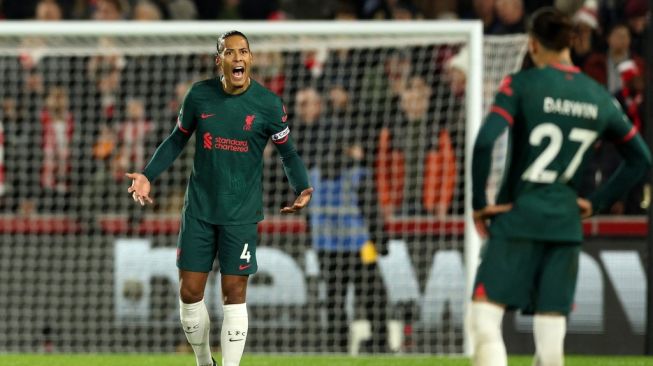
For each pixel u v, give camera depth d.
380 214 34.19
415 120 35.06
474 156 16.38
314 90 36.09
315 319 33.91
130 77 38.34
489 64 34.38
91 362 28.61
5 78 38.56
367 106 35.69
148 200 19.89
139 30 32.56
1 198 36.88
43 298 35.75
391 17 44.00
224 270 20.39
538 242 16.64
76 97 38.62
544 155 16.52
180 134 20.47
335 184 34.25
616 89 36.78
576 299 31.81
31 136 37.84
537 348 16.86
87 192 36.59
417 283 33.94
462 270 33.94
